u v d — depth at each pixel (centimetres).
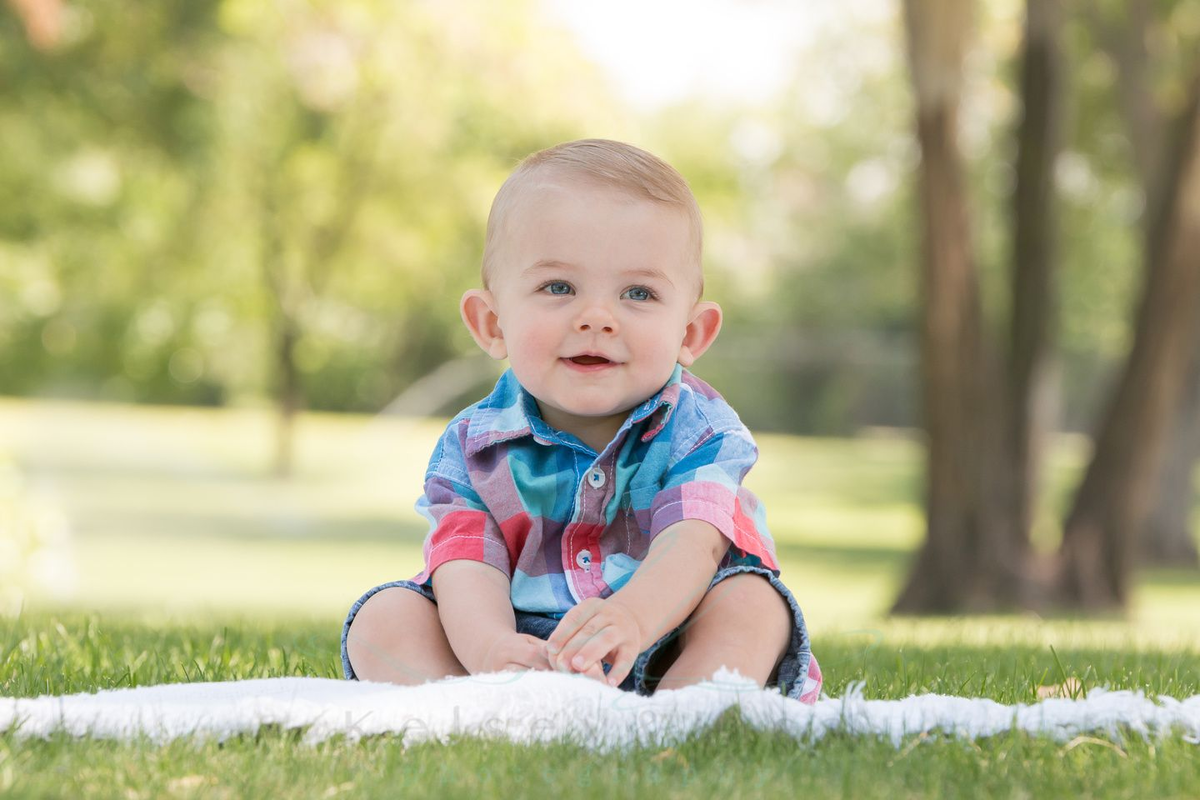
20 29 1493
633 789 172
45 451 2817
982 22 1672
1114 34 1552
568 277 241
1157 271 1128
